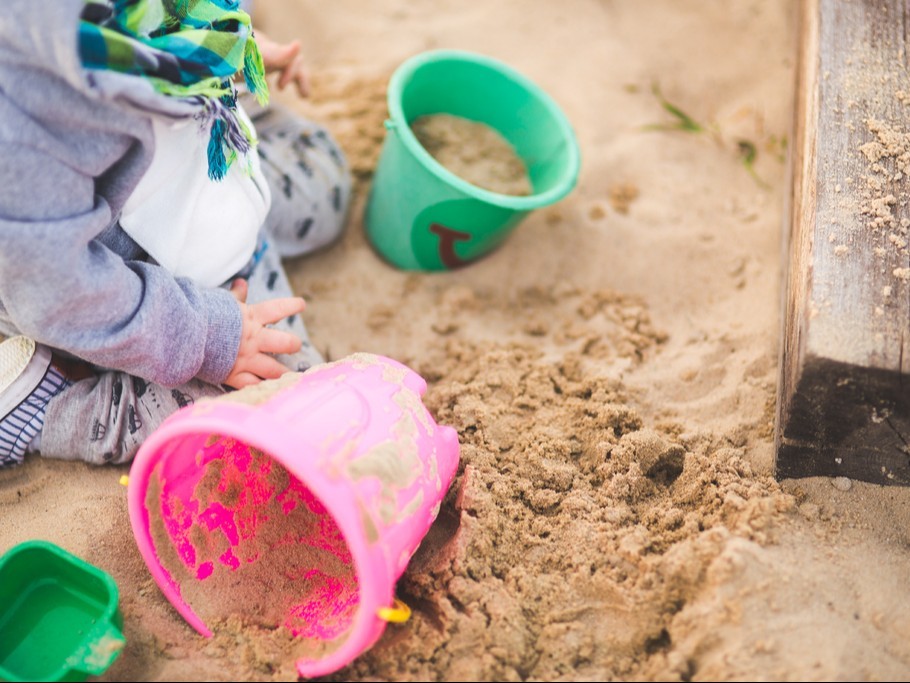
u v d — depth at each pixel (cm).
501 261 204
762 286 193
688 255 202
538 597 132
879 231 142
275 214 187
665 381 173
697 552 127
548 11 259
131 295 132
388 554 115
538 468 150
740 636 120
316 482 110
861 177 148
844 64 163
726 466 147
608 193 216
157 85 120
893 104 158
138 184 132
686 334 186
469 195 175
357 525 111
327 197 195
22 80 110
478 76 202
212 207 145
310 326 191
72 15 105
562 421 162
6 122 112
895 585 130
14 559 130
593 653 127
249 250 160
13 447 151
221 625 133
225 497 140
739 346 179
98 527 146
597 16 258
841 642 119
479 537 136
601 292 196
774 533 132
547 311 196
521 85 200
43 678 128
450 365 182
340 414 120
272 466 146
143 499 126
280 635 132
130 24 119
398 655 128
